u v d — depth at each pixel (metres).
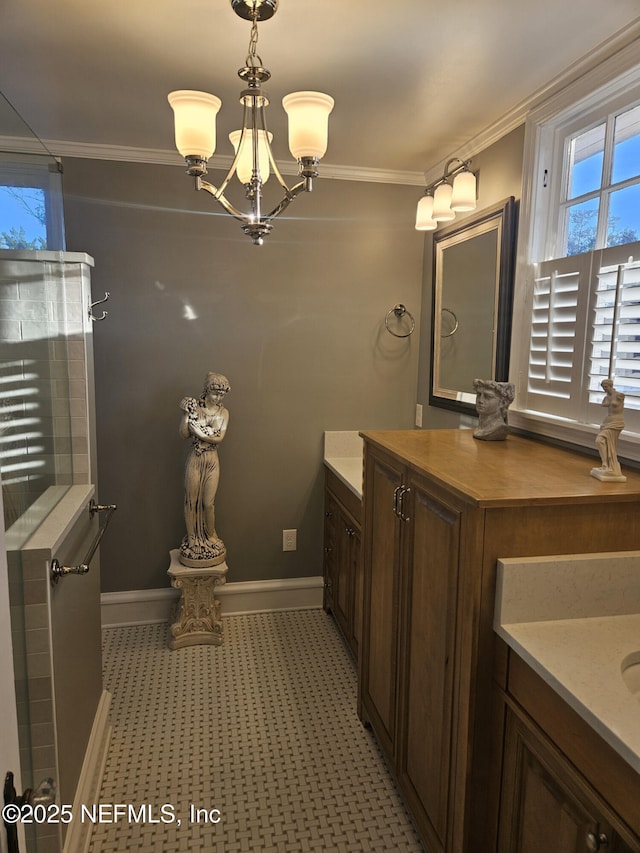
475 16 1.55
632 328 1.61
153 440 2.93
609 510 1.34
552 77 1.90
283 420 3.07
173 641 2.78
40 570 1.32
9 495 1.24
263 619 3.10
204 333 2.92
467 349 2.56
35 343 1.53
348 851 1.69
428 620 1.57
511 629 1.26
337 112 2.20
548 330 1.99
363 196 3.00
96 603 2.14
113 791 1.90
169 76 1.96
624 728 0.92
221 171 2.83
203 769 2.00
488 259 2.35
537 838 1.18
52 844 1.38
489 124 2.31
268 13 1.47
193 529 2.81
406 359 3.17
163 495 2.98
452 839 1.44
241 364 2.98
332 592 3.03
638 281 1.59
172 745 2.12
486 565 1.30
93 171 2.71
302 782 1.95
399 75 1.90
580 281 1.82
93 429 2.11
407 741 1.75
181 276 2.86
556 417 1.94
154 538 3.01
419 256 3.11
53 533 1.45
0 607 0.67
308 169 1.40
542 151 2.02
